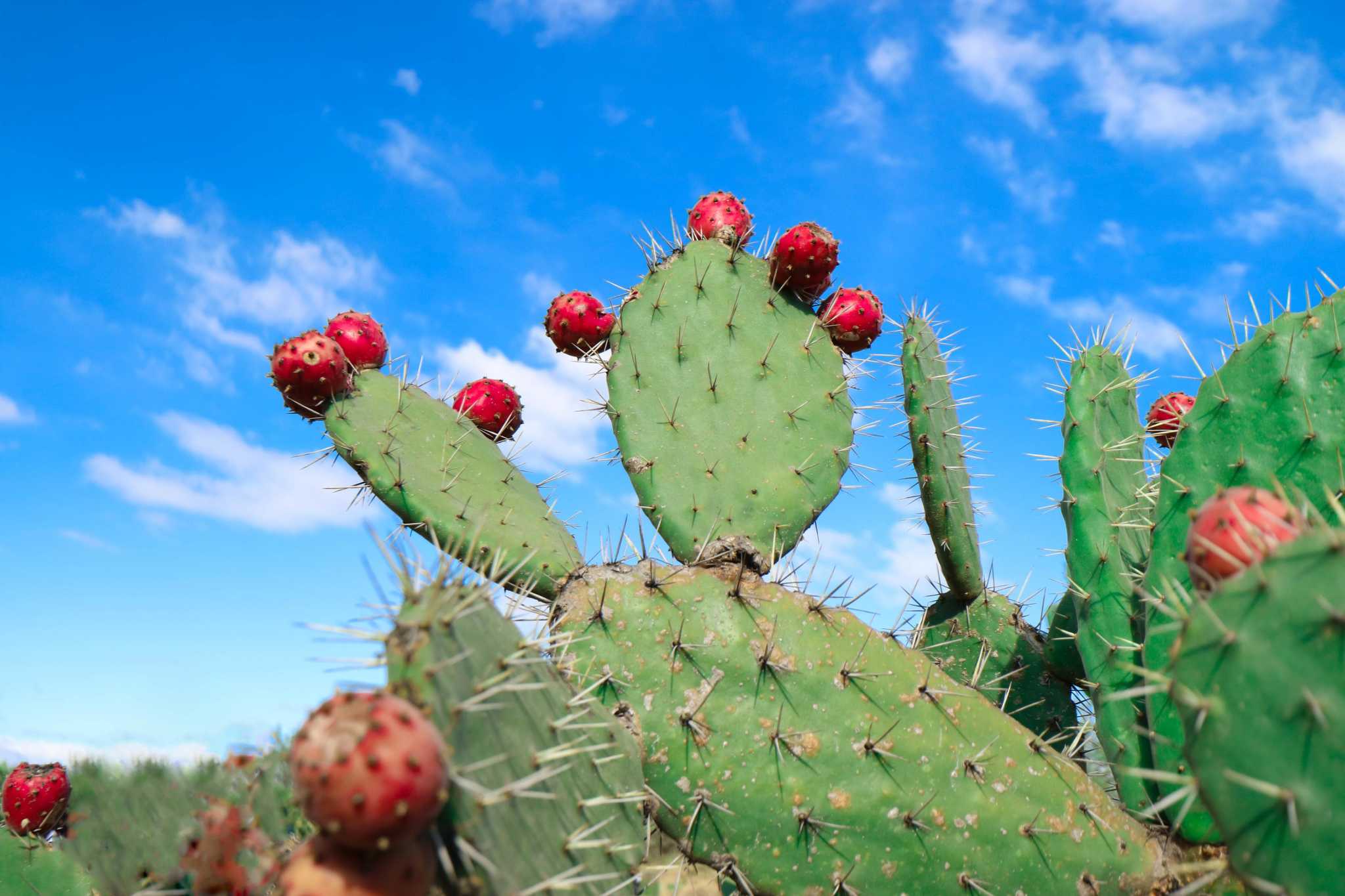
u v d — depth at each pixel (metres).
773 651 0.74
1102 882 0.72
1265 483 0.74
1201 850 0.73
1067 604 0.99
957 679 1.00
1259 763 0.51
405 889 0.47
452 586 0.59
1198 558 0.57
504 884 0.55
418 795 0.44
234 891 0.61
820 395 0.94
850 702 0.74
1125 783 0.78
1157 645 0.75
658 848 0.76
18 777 0.87
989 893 0.71
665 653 0.73
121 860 0.81
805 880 0.71
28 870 0.82
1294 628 0.51
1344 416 0.72
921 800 0.72
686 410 0.92
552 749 0.62
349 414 0.87
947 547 0.99
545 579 0.82
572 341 0.99
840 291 0.99
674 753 0.71
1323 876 0.49
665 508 0.89
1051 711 0.98
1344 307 0.74
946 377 1.00
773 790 0.71
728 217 1.02
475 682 0.58
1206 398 0.77
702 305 0.96
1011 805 0.73
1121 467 0.89
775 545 0.89
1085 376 0.87
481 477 0.89
